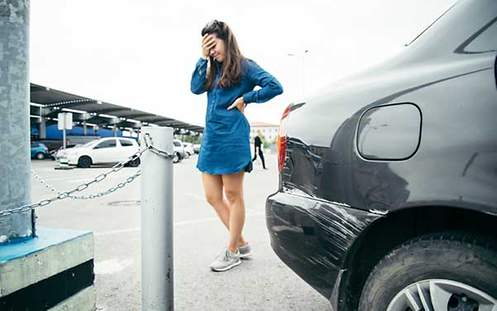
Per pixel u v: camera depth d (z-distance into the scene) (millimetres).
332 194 1600
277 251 1841
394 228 1526
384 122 1472
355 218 1498
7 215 1805
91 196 1857
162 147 1812
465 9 1460
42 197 7555
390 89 1505
